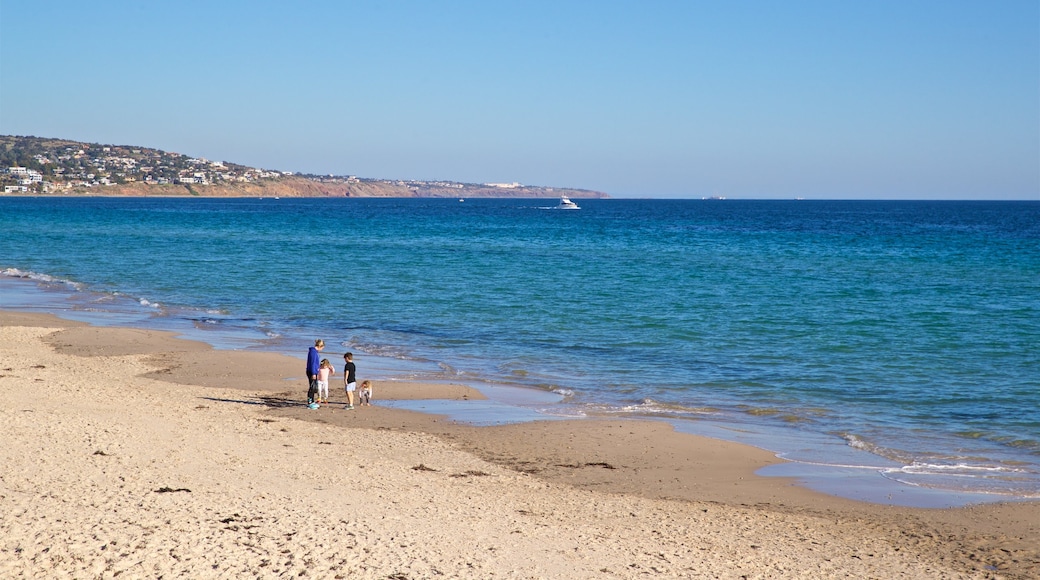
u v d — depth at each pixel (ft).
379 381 83.25
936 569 39.32
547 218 572.51
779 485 52.90
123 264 210.79
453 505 45.57
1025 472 55.88
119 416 61.21
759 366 90.79
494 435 64.03
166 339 104.37
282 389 78.84
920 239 310.45
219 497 42.32
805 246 278.46
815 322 118.62
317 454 55.93
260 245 280.92
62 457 47.65
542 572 35.24
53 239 297.12
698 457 58.65
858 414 71.31
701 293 151.23
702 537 42.52
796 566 38.83
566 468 55.98
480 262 217.77
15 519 35.17
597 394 78.74
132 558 31.91
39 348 95.50
